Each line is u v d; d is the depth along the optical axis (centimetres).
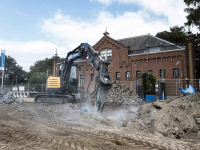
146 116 868
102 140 556
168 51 2178
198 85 1914
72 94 1423
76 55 1237
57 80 1471
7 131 630
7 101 1466
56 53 3338
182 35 3378
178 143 560
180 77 2078
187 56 2034
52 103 1444
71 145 501
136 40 2822
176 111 820
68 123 780
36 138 560
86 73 2853
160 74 2230
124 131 682
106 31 2770
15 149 458
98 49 2812
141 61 2397
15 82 6994
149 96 1586
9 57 7162
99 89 948
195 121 754
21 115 945
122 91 1614
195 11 2038
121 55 2572
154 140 579
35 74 4722
